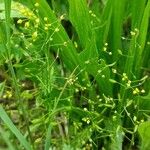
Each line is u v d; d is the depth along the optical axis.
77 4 0.24
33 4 0.25
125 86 0.24
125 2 0.25
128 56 0.24
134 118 0.24
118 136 0.24
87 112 0.25
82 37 0.25
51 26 0.25
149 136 0.23
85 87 0.25
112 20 0.25
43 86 0.24
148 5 0.23
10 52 0.23
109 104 0.26
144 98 0.25
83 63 0.25
